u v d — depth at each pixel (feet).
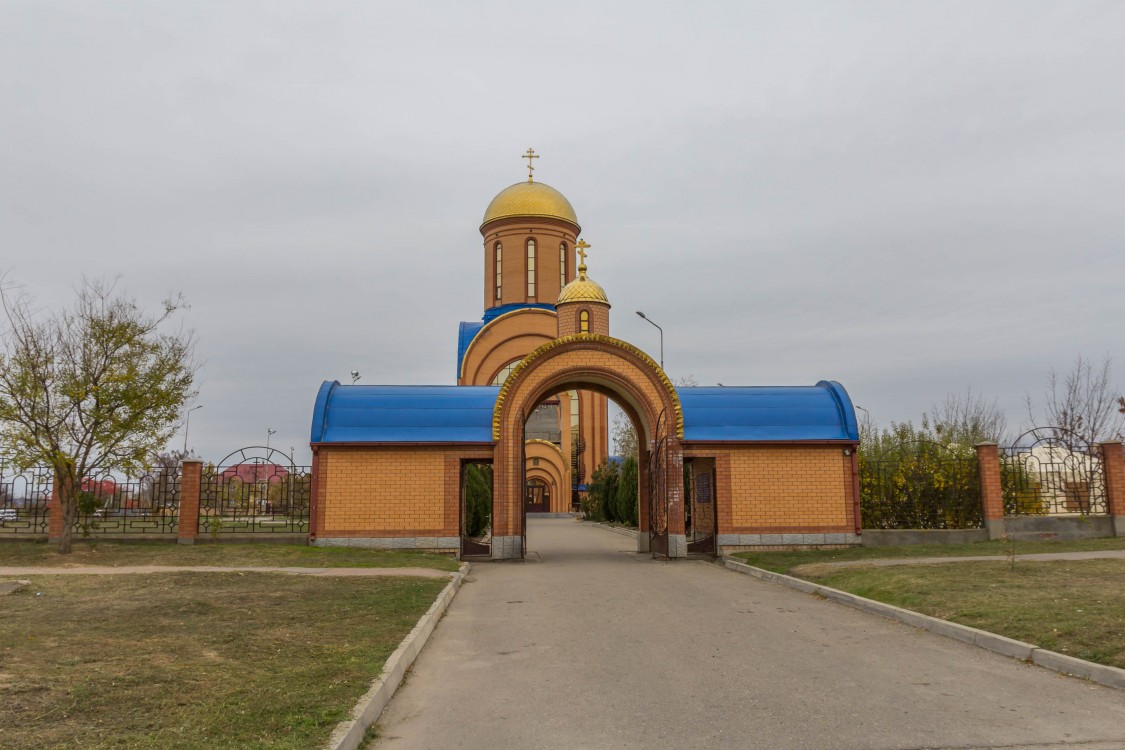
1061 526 78.95
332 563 66.49
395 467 79.20
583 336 82.58
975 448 82.74
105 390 69.87
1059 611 36.81
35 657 29.58
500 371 162.30
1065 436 103.55
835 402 84.89
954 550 69.67
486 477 125.18
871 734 22.95
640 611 46.47
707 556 81.30
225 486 80.79
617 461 172.76
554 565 75.72
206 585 51.65
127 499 84.53
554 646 36.37
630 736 23.07
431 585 54.24
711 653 34.37
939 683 28.76
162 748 19.97
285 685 26.40
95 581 52.49
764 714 25.04
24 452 68.64
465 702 27.12
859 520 80.74
